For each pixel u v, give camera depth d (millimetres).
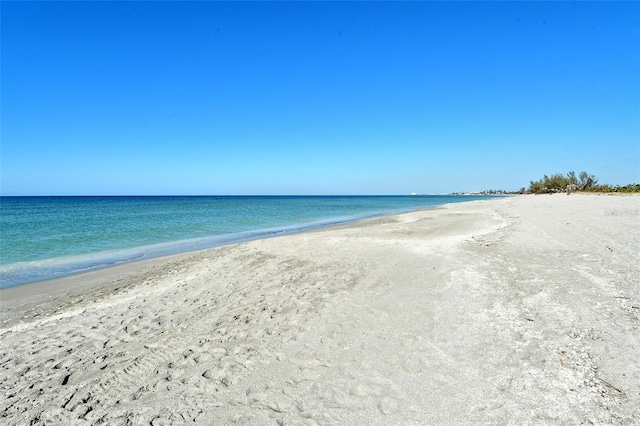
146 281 9750
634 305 5078
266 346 5074
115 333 6074
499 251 9234
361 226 20656
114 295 8562
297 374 4258
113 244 17109
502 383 3668
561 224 14086
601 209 21078
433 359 4285
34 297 8773
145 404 3908
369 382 3951
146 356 5090
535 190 83125
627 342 4105
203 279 9391
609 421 2965
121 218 32125
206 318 6445
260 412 3598
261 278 8953
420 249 10141
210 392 4039
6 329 6664
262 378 4242
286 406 3664
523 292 6039
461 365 4090
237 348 5098
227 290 8172
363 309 6078
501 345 4414
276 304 6828
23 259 13625
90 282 10047
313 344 4996
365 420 3346
